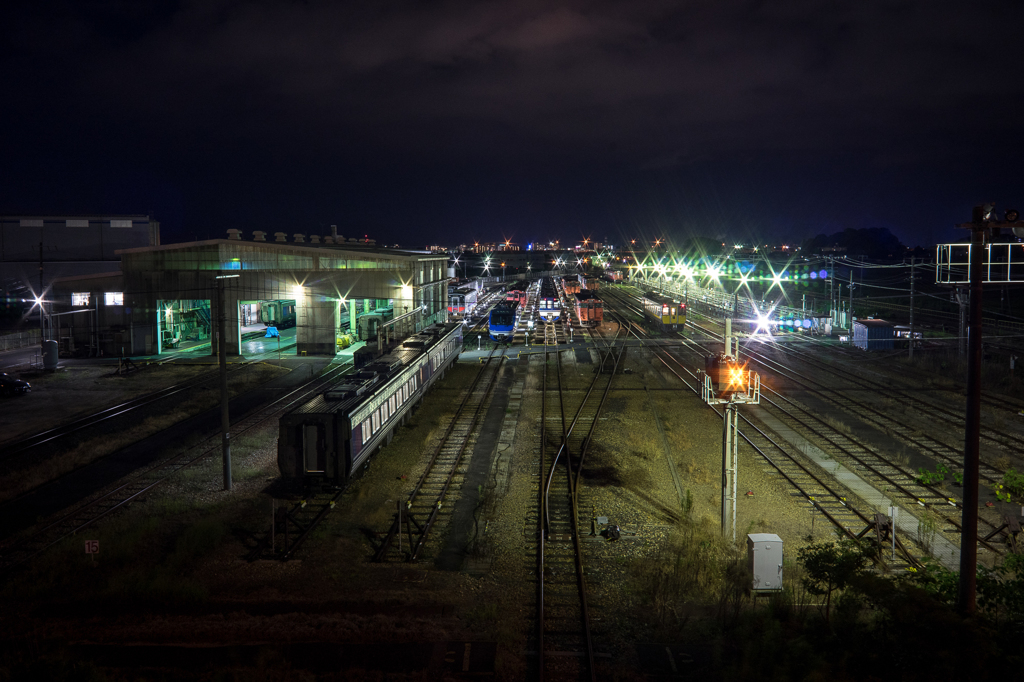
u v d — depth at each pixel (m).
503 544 19.72
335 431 23.14
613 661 13.44
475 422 33.84
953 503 22.81
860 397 39.25
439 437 31.14
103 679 12.41
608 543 19.70
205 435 31.70
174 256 52.22
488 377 45.81
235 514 22.20
